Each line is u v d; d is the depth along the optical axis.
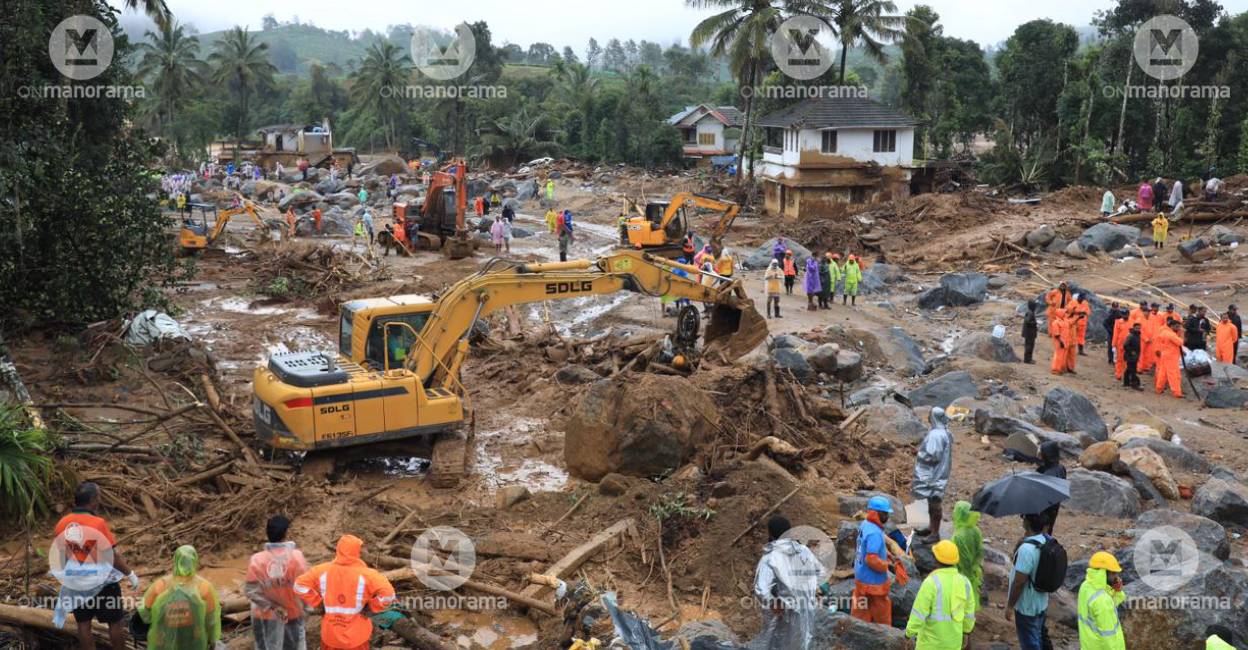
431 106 98.56
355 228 42.53
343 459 15.48
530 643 10.77
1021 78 64.56
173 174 63.22
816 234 40.41
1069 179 53.62
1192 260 33.25
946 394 20.03
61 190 21.34
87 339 20.61
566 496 14.48
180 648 8.18
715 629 9.87
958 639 8.59
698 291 19.50
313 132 83.31
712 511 12.98
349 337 17.06
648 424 14.85
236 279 32.81
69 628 9.70
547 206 58.16
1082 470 15.09
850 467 15.76
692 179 63.47
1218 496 14.27
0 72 20.64
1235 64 52.06
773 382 17.14
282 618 8.86
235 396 19.50
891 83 114.69
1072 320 22.39
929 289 31.31
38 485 12.55
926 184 50.09
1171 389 21.17
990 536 13.79
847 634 9.39
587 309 29.66
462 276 33.59
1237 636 10.01
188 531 12.95
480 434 17.66
